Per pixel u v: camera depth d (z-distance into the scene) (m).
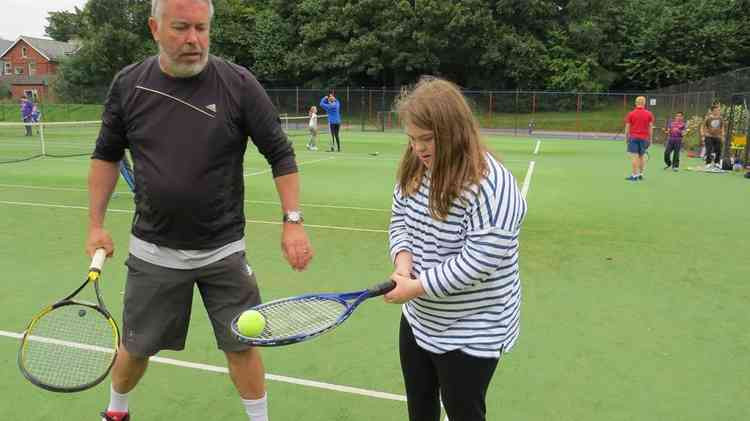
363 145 22.58
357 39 43.94
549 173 14.17
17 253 6.19
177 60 2.32
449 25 41.09
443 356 2.15
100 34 47.31
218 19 47.25
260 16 47.75
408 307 2.31
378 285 2.16
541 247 6.71
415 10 41.84
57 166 13.77
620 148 23.34
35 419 3.11
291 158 2.67
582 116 34.81
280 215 8.45
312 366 3.72
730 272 5.79
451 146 1.96
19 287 5.13
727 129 15.55
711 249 6.69
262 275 5.59
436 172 2.01
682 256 6.37
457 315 2.11
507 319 2.14
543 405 3.27
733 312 4.70
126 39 47.59
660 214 8.79
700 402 3.31
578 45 44.47
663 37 43.00
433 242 2.12
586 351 3.95
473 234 1.97
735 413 3.20
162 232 2.52
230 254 2.62
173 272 2.57
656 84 44.59
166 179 2.43
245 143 2.62
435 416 2.46
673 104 24.84
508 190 1.98
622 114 34.38
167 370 3.65
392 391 3.42
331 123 19.42
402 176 2.26
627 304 4.86
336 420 3.11
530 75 43.41
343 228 7.65
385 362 3.79
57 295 4.95
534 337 4.17
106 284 5.26
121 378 2.73
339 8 43.94
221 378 3.56
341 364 3.75
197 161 2.44
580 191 11.16
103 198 2.69
